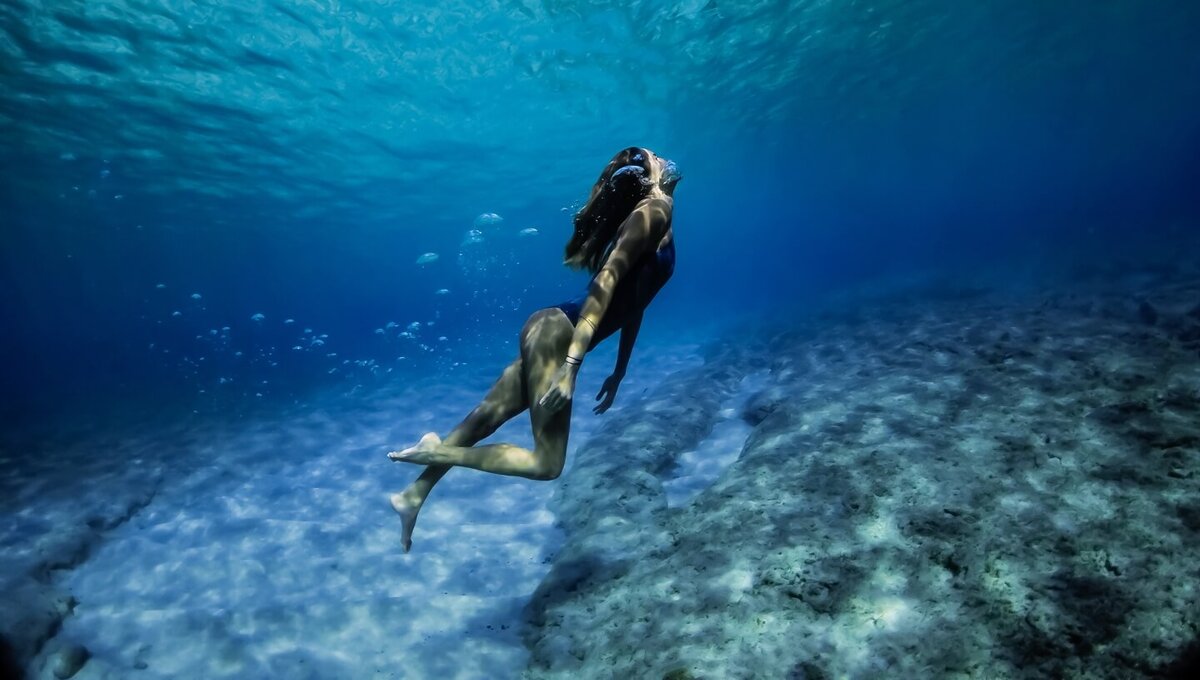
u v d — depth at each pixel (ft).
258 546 18.65
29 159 59.82
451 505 20.89
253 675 11.69
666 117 73.20
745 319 74.59
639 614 10.60
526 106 60.03
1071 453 12.19
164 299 381.19
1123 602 7.79
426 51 43.68
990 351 22.72
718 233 419.95
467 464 8.37
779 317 62.08
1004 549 9.45
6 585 15.33
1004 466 12.29
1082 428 13.32
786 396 24.14
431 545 17.63
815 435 16.96
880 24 55.83
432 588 14.83
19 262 163.22
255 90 46.85
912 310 41.78
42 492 25.61
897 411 17.33
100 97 45.27
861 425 16.79
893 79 78.07
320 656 12.08
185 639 13.00
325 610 13.55
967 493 11.50
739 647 8.75
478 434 9.02
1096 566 8.58
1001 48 75.61
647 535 14.19
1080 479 11.07
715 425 25.32
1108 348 19.76
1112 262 47.65
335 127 57.88
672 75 58.03
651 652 9.25
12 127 50.31
